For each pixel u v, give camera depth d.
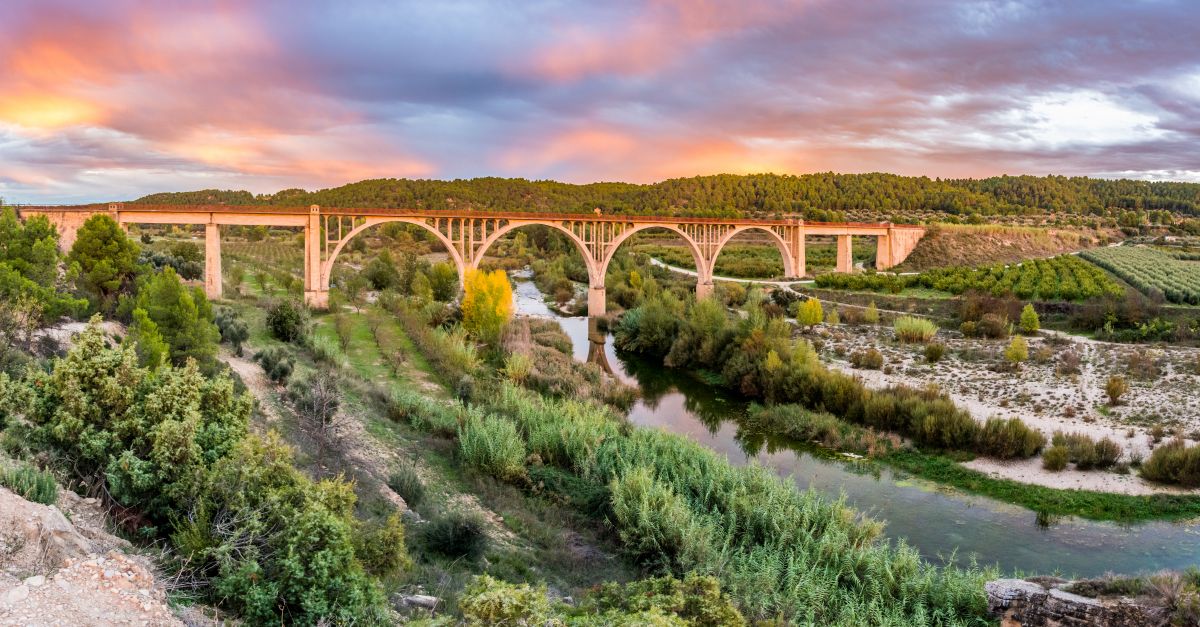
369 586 12.61
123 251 39.94
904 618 19.61
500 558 19.88
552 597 17.69
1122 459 33.62
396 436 29.47
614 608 14.80
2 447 13.41
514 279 112.81
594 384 48.84
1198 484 30.64
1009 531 28.28
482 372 46.44
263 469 13.61
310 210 62.69
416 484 23.41
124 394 14.48
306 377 34.38
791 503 25.72
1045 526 28.66
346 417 29.58
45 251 33.09
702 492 26.42
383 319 60.75
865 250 132.75
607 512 25.50
